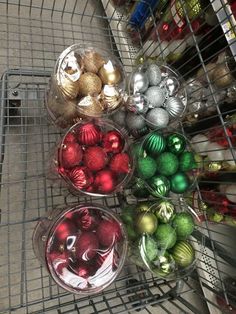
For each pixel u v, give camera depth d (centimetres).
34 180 83
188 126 93
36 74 88
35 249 73
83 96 69
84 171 63
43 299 72
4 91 83
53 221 65
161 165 69
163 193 68
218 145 83
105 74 70
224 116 88
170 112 78
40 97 90
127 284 81
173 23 91
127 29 105
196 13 83
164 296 74
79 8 110
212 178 87
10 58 99
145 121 76
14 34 100
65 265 61
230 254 84
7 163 88
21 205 88
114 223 66
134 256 71
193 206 84
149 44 101
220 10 72
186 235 69
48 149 88
